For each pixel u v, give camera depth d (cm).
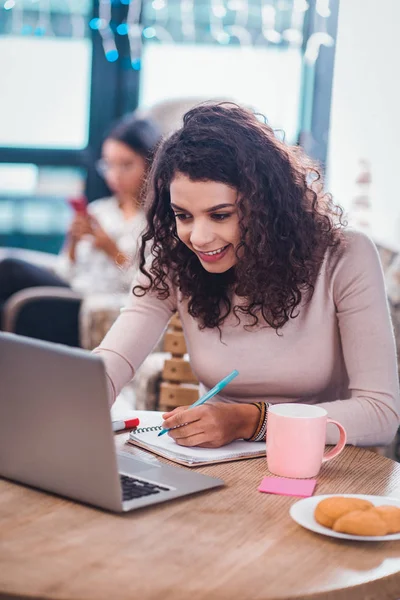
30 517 105
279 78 433
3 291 392
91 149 471
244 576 91
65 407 107
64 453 109
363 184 367
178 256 157
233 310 157
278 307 150
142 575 90
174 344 217
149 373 260
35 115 466
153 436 138
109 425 103
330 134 390
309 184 157
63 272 395
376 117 370
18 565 91
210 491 116
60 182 477
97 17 456
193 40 448
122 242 377
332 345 157
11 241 483
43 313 376
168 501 111
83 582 88
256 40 436
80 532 100
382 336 150
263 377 157
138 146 371
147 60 457
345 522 100
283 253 148
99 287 380
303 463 122
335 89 386
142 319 164
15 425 114
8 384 113
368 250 156
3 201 476
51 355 107
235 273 151
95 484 107
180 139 145
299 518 104
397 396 148
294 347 156
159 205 156
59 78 463
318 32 420
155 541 99
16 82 462
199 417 133
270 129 152
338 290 154
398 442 233
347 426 141
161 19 452
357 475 125
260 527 104
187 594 86
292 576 91
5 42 457
